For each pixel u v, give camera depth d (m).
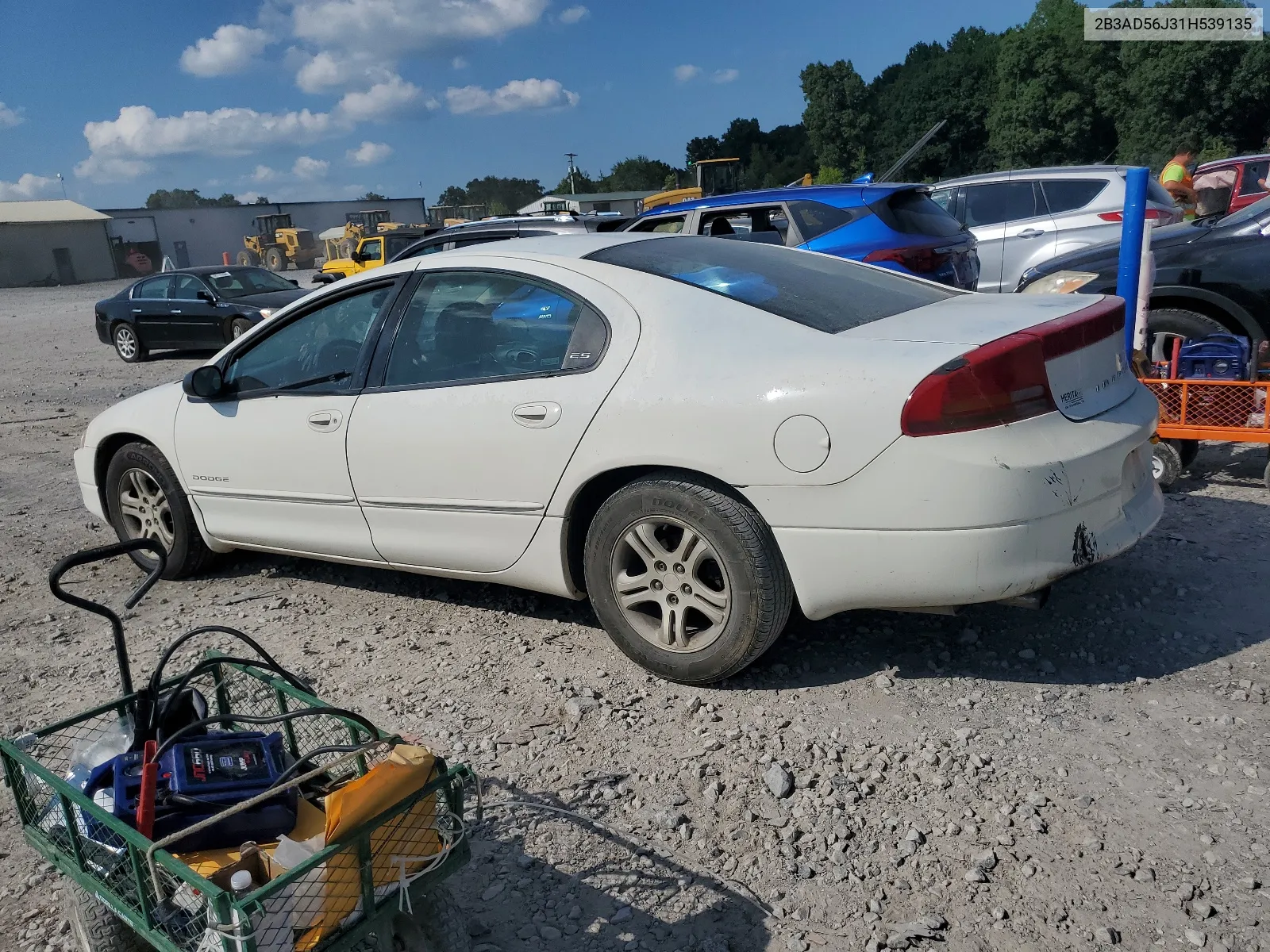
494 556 4.10
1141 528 3.56
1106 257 6.34
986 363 3.11
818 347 3.39
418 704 3.79
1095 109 65.81
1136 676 3.60
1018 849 2.74
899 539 3.21
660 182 110.75
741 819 2.97
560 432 3.75
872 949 2.45
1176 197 13.90
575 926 2.61
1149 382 5.48
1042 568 3.20
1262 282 5.74
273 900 2.00
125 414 5.27
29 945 2.66
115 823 2.13
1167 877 2.60
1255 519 5.04
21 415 11.12
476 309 4.10
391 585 5.05
